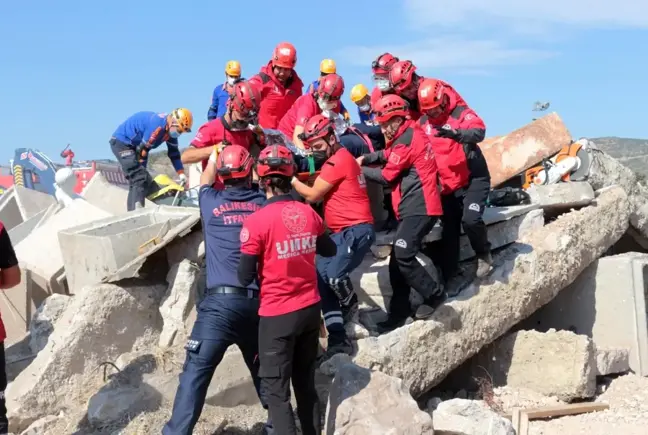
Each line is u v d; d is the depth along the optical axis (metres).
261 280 5.22
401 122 6.73
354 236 6.51
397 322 7.43
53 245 8.48
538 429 7.10
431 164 6.82
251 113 6.57
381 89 7.45
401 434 5.28
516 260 8.12
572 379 7.68
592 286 9.11
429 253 8.05
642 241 10.50
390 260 7.42
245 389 6.42
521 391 7.91
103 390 6.30
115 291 7.00
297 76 8.56
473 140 6.96
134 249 7.23
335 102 7.62
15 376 7.15
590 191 9.29
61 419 6.23
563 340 7.80
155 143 9.33
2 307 8.02
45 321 7.48
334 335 6.59
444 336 7.31
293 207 5.26
